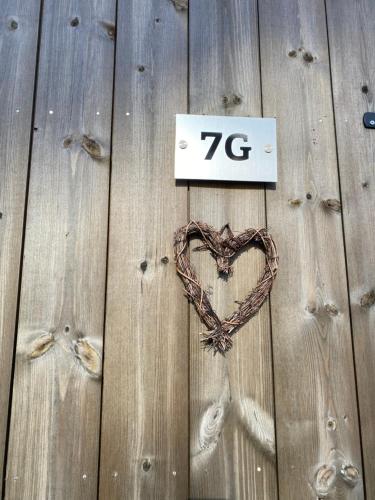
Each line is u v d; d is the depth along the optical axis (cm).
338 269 73
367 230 75
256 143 75
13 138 73
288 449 67
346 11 83
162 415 66
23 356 67
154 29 80
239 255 72
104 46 78
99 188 73
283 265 72
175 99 77
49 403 66
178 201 73
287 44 81
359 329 71
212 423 67
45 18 78
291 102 79
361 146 78
